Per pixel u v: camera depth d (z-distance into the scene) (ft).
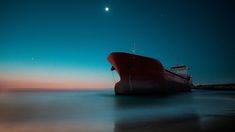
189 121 35.73
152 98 98.94
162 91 108.58
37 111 54.95
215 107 62.80
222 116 42.37
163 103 77.15
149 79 101.76
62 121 38.63
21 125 34.94
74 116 45.55
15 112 53.21
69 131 30.27
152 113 49.16
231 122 34.35
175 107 62.59
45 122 37.55
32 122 37.58
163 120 37.63
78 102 84.07
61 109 59.41
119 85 107.14
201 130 28.19
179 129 29.30
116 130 30.17
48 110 57.21
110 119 40.57
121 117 43.14
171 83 124.47
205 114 45.88
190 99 97.25
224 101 87.61
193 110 54.54
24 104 77.30
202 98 107.14
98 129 31.12
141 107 63.26
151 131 28.60
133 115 45.85
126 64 100.32
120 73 104.53
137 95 101.91
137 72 100.53
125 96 105.81
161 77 108.37
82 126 33.45
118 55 100.32
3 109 60.75
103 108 61.11
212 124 32.35
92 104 74.74
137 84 101.19
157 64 106.11
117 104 73.87
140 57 99.50
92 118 42.24
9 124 35.94
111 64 110.32
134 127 31.68
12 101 95.09
